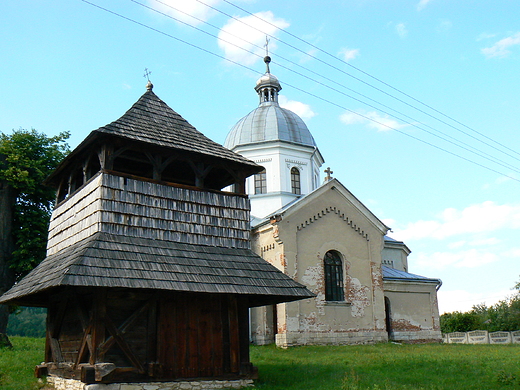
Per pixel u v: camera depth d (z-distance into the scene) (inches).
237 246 672.4
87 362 547.2
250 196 1337.4
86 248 536.4
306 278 1097.4
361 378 633.0
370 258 1199.6
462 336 1521.9
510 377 589.6
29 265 1048.8
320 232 1146.7
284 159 1358.3
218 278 589.9
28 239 1077.8
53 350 630.5
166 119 706.2
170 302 586.2
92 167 727.1
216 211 668.7
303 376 667.4
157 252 584.7
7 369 694.5
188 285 555.5
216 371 597.9
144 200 610.9
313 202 1149.1
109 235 570.6
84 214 613.9
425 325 1298.0
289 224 1104.2
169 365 564.7
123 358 546.3
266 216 1266.0
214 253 636.1
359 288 1163.3
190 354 583.8
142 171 785.6
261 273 636.7
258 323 1122.7
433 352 946.7
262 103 1504.7
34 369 698.2
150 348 557.6
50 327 668.7
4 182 1068.5
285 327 1041.5
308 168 1389.0
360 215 1216.2
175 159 663.1
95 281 497.4
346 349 994.1
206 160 681.0
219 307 623.5
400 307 1274.6
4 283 1034.1
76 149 637.3
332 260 1160.8
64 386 573.6
